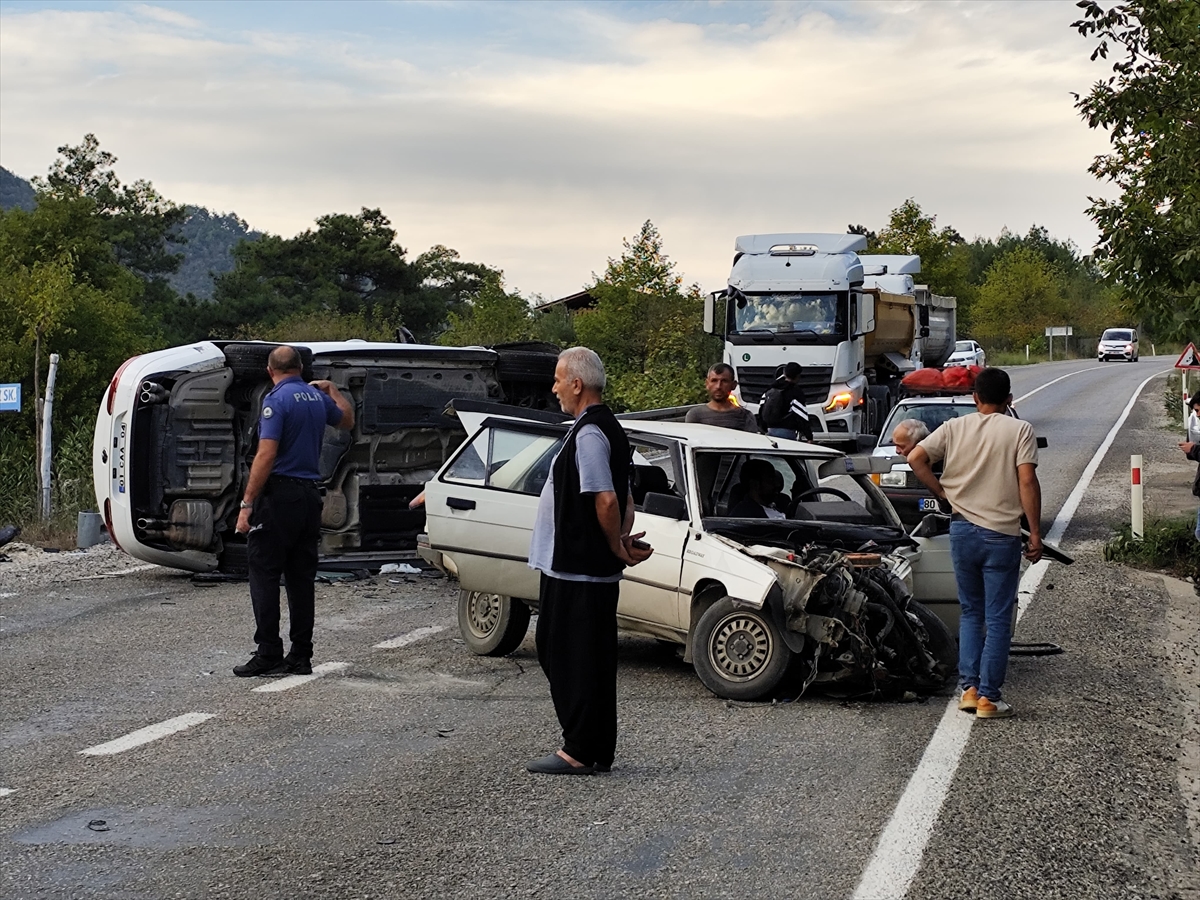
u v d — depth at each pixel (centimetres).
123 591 1259
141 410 1314
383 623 1098
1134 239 1320
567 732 654
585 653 646
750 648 823
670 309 3538
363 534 1372
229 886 498
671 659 962
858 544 879
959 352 4866
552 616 650
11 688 849
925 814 592
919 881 509
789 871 518
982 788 637
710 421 1277
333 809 596
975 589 795
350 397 1366
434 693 839
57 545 1588
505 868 519
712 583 844
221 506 1340
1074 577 1346
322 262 7250
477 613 968
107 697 824
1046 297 9288
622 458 644
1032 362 8062
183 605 1181
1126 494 2019
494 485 942
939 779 650
